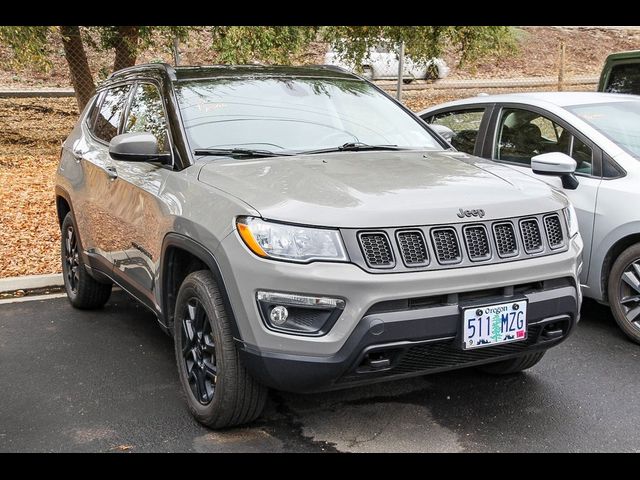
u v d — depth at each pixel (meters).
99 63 16.14
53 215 8.84
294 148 4.24
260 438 3.68
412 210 3.34
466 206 3.46
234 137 4.22
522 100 6.02
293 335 3.21
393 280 3.19
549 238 3.67
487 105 6.33
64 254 6.02
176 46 10.64
